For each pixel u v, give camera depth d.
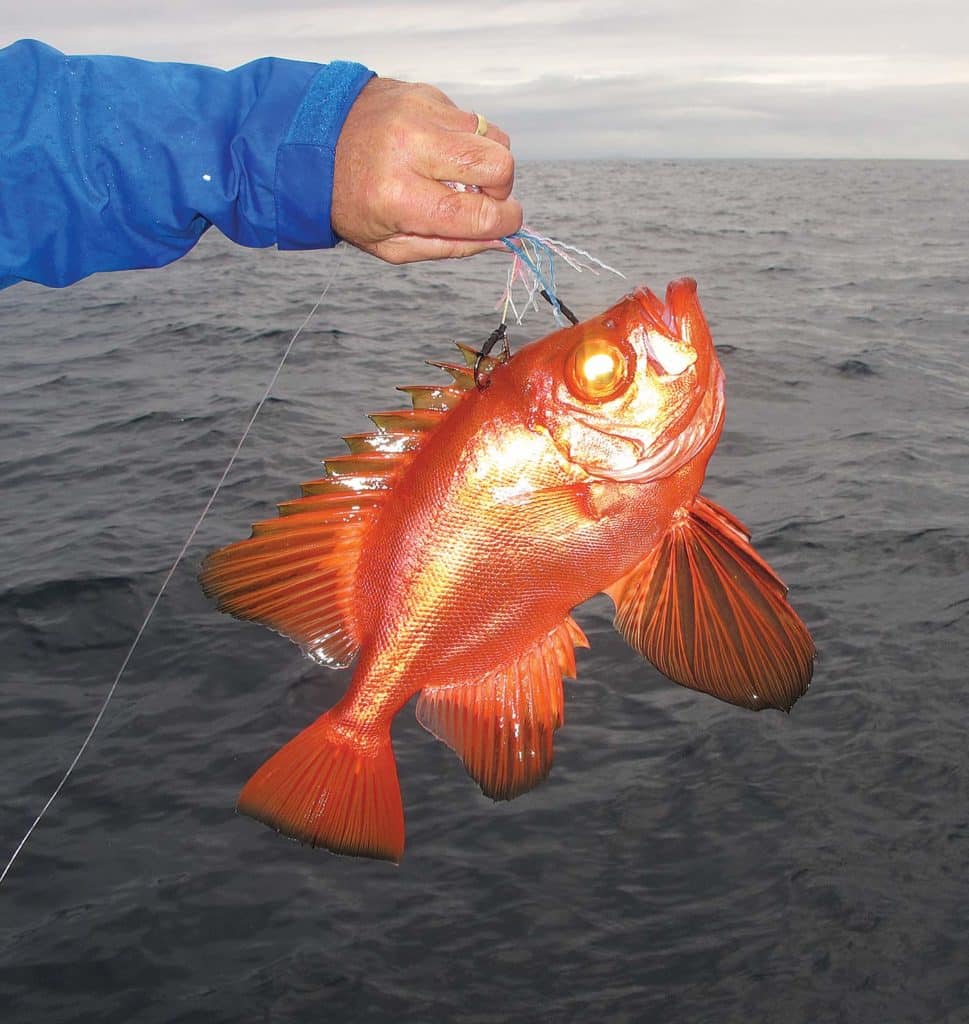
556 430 1.79
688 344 1.77
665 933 4.14
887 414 10.80
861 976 3.94
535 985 3.94
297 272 21.27
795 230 32.03
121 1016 3.84
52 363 12.94
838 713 5.39
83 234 1.78
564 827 4.68
